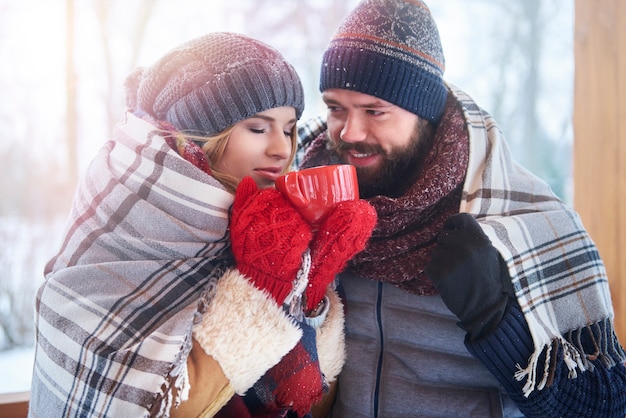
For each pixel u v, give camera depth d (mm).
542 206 998
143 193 804
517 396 870
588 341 919
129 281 784
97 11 1771
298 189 762
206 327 739
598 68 1333
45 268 882
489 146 1029
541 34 2744
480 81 2789
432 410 933
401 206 939
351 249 780
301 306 810
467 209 959
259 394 825
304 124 1214
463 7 2707
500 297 846
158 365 708
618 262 1318
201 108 857
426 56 974
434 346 958
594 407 865
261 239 744
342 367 974
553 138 2826
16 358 1542
